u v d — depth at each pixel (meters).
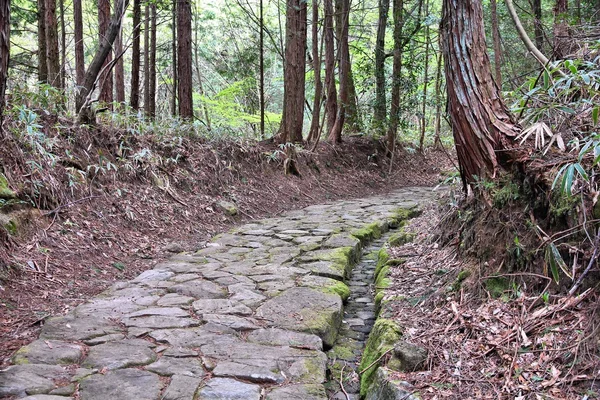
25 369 2.59
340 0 13.55
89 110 6.58
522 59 8.79
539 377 2.17
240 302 3.91
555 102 3.27
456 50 3.58
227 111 15.20
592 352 2.12
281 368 2.79
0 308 3.46
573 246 2.59
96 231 5.32
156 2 10.62
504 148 3.39
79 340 3.05
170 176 7.46
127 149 6.98
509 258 3.04
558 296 2.56
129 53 19.06
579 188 2.68
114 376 2.59
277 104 22.98
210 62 18.84
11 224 4.30
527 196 3.09
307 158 11.63
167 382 2.55
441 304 3.28
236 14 18.38
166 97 18.20
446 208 4.83
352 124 14.89
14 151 4.91
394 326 3.11
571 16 6.30
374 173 13.65
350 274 5.25
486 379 2.32
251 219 8.10
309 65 17.88
